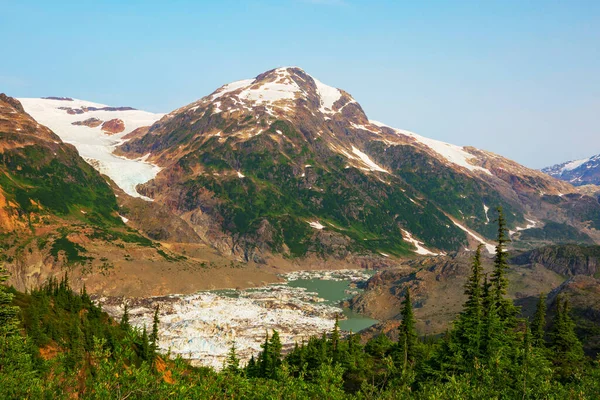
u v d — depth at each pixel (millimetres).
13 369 44531
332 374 56938
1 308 63531
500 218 84250
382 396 54781
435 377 71312
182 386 41906
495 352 64438
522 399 51188
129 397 40312
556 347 84562
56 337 79312
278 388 56438
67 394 42438
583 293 121438
